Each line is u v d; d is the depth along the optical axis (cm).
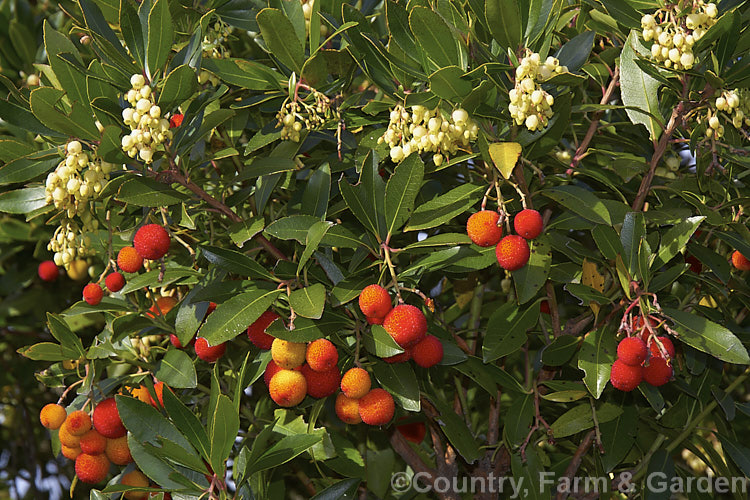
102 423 101
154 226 100
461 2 102
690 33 99
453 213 101
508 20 97
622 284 100
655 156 105
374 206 99
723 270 104
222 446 98
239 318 96
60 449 107
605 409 106
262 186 105
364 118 107
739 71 99
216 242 109
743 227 103
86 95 100
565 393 104
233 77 104
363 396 97
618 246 101
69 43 101
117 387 107
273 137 105
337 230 100
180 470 101
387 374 100
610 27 107
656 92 105
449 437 106
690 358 106
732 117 102
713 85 99
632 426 108
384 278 101
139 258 103
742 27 103
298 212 109
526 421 106
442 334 107
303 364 98
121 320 105
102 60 103
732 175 108
